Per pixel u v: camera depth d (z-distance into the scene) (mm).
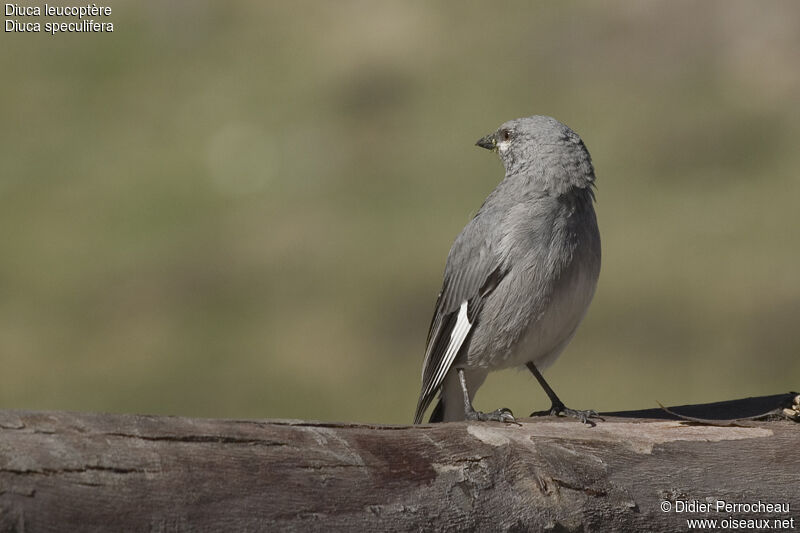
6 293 16281
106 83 23047
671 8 22016
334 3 25188
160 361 14477
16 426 4012
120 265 17016
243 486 4246
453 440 4781
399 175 18812
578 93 20531
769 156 17875
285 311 15438
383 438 4660
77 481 3969
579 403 12602
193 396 13625
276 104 21656
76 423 4105
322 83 22031
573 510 4789
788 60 20188
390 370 14016
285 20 24625
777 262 14859
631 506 4906
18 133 21250
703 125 18594
